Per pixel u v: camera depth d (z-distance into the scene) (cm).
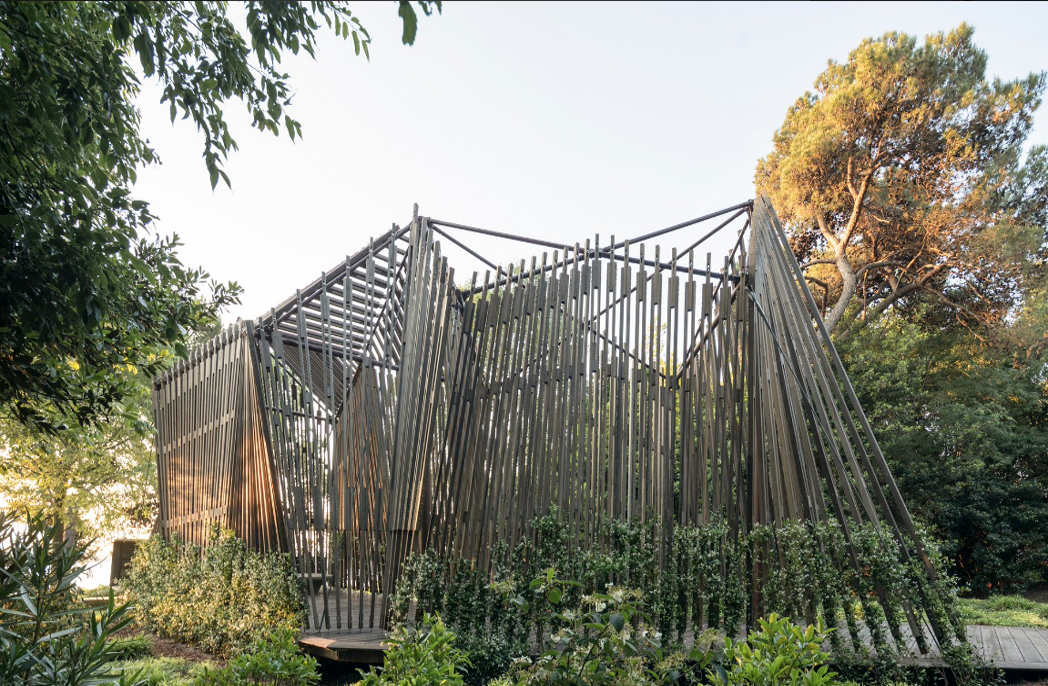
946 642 435
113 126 323
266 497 673
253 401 707
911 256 1590
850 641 467
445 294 616
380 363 706
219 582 697
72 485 1193
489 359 577
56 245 324
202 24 316
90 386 437
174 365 896
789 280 543
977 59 1540
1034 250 1453
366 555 616
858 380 1373
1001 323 1517
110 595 257
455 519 557
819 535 459
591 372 526
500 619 503
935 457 1440
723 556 469
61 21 321
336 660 506
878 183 1531
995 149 1543
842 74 1614
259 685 340
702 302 530
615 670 275
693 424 511
